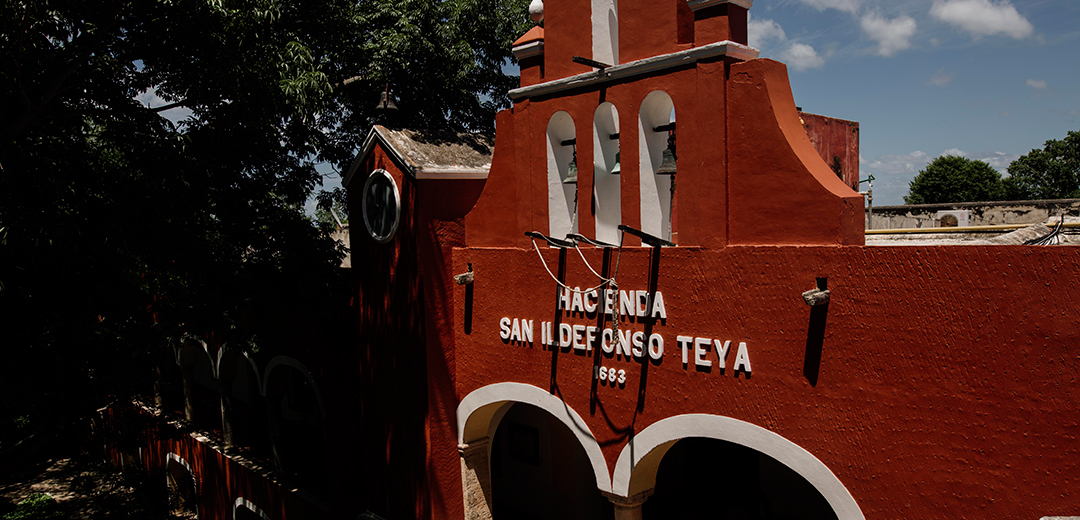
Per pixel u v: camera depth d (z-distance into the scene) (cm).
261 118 1071
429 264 1002
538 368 902
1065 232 761
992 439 530
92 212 916
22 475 2392
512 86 1745
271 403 1541
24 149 854
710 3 697
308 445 1516
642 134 785
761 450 670
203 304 1190
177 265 1030
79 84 919
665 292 748
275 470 1554
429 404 1007
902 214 1845
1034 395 508
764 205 671
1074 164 4325
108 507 1523
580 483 1310
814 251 625
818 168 659
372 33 1520
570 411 861
